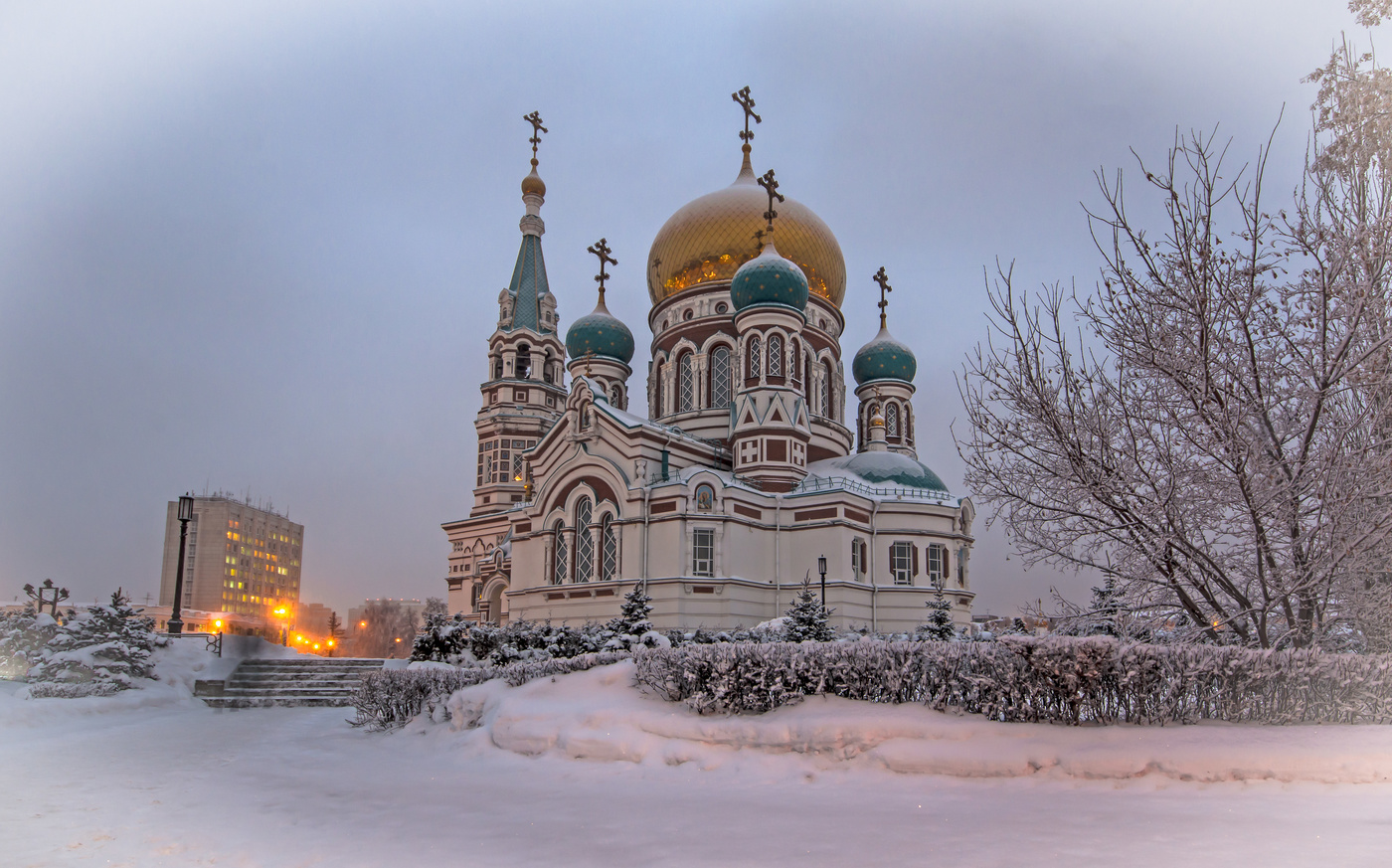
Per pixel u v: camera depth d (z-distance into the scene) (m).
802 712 16.28
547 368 78.50
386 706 24.00
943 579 52.56
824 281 63.81
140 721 25.81
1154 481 15.95
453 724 21.38
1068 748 13.27
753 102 68.69
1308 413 15.83
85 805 12.66
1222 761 12.38
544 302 79.00
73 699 26.28
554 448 55.31
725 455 56.12
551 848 9.66
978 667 15.41
